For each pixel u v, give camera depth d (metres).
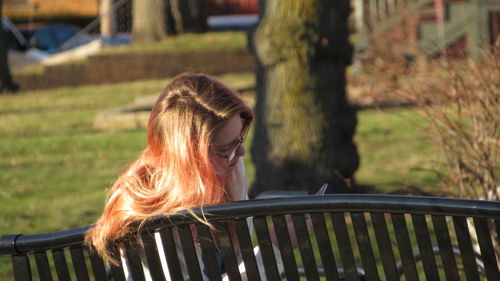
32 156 32.84
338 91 22.12
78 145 34.88
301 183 21.84
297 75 21.72
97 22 78.25
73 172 29.06
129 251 7.01
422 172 25.22
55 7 94.94
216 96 6.95
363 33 50.50
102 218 7.00
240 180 7.45
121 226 6.83
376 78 22.47
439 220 6.32
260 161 22.44
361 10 51.12
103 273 7.15
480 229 6.29
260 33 21.94
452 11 51.00
